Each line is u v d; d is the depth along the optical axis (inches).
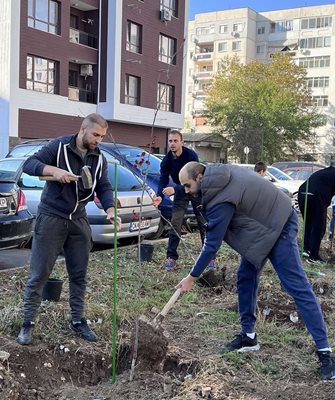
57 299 183.9
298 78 1860.2
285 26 2546.8
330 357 142.0
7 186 235.1
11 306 173.9
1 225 226.1
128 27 1169.4
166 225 340.5
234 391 130.0
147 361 144.6
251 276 156.9
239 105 1660.9
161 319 147.1
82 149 148.6
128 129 1214.3
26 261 276.4
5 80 940.6
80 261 157.6
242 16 2576.3
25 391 130.7
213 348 158.6
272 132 1635.1
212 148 1759.4
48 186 150.2
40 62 1013.8
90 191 151.6
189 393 129.1
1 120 946.7
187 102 2714.1
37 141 367.6
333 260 302.7
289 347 162.9
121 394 131.6
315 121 1802.4
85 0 1111.0
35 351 144.4
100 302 190.5
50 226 148.3
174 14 1304.1
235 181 141.7
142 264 255.4
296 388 133.2
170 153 245.9
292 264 144.4
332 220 339.0
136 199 292.2
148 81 1227.2
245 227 144.6
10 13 929.5
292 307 198.7
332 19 2417.6
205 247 142.9
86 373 146.7
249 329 158.6
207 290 221.8
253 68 1806.1
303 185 296.2
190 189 146.2
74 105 1083.3
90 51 1127.0
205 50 2751.0
